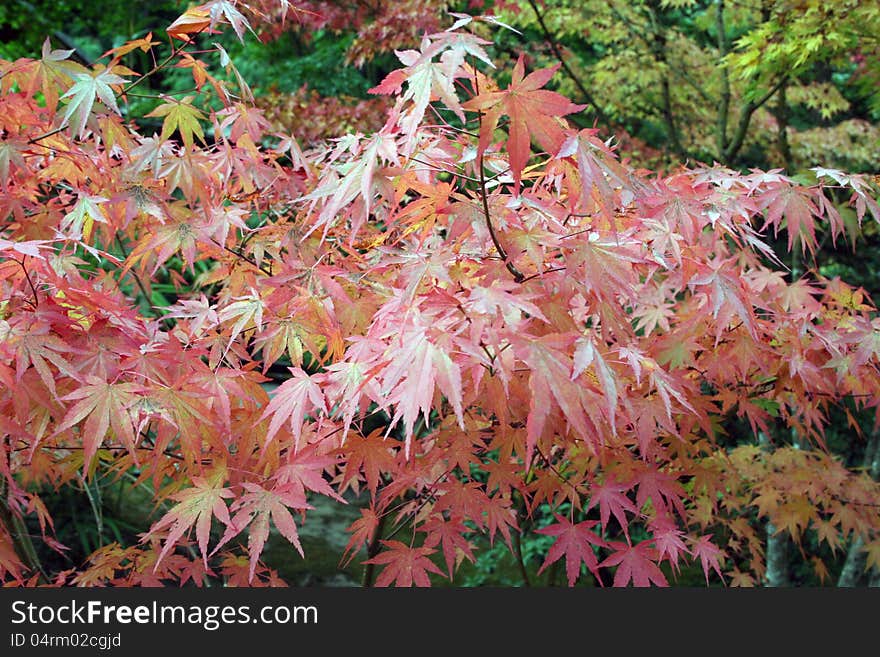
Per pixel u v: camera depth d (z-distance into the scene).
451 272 1.54
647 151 4.80
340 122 3.75
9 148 1.81
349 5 4.55
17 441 1.76
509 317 1.32
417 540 4.24
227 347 1.81
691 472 2.33
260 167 2.29
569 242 1.48
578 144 1.33
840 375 2.08
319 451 1.80
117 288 2.22
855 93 5.74
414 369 1.29
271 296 1.84
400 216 1.53
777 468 2.95
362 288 2.01
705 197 1.84
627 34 5.02
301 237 2.15
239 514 1.52
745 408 2.32
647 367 1.62
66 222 2.05
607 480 1.87
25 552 2.30
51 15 7.10
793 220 1.97
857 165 4.91
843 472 2.81
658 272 2.56
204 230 2.04
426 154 1.61
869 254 5.67
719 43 4.90
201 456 1.63
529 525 2.68
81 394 1.43
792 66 3.94
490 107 1.25
